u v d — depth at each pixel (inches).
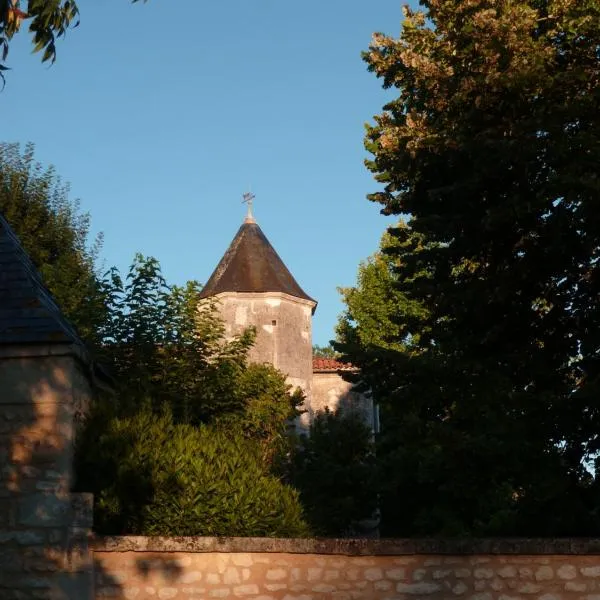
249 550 402.3
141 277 715.4
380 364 535.5
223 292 1136.8
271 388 805.2
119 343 691.4
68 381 414.0
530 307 539.2
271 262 1185.4
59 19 328.5
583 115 485.1
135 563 400.2
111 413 449.1
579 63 515.5
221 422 710.5
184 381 688.4
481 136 484.7
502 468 498.6
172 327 716.7
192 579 400.2
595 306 527.5
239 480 444.1
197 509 428.1
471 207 514.6
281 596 400.5
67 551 398.3
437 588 400.2
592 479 511.2
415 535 776.3
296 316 1160.2
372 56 567.8
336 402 1178.0
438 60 540.4
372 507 793.6
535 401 496.4
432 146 509.7
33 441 409.4
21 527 402.3
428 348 565.3
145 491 423.8
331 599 400.5
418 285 539.8
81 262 987.9
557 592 395.5
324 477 780.6
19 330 416.5
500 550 399.9
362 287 1240.8
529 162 482.6
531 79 485.4
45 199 1009.5
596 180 444.5
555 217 488.4
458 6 524.7
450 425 510.0
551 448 508.7
